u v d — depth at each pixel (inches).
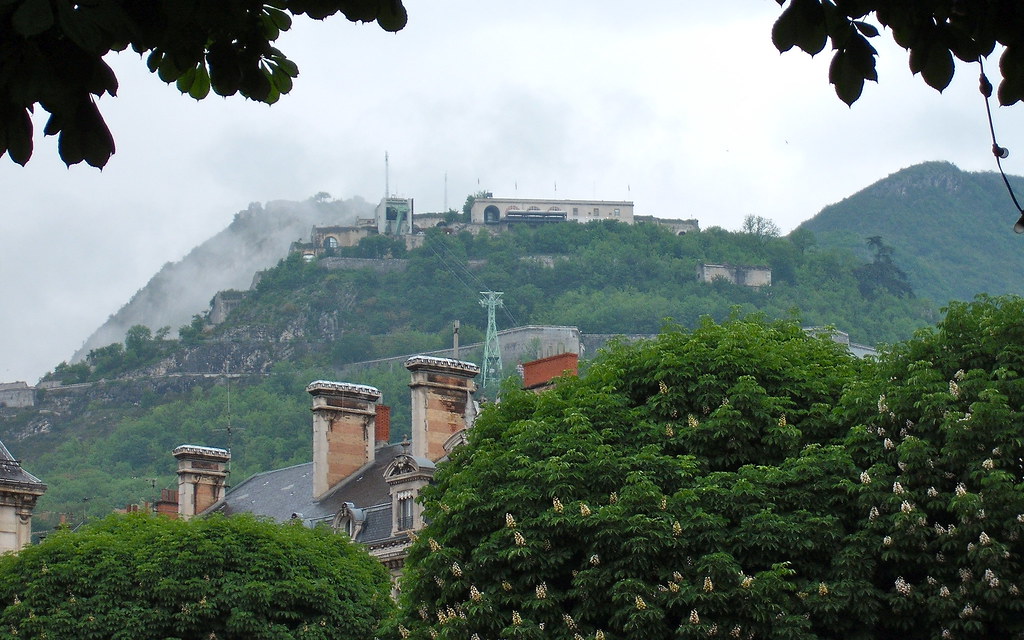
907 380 2436.0
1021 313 2470.5
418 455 4478.3
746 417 2544.3
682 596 2269.9
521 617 2368.4
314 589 3508.9
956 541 2223.2
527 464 2544.3
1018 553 2190.0
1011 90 861.2
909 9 840.9
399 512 4279.0
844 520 2374.5
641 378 2721.5
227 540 3545.8
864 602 2247.8
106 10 733.9
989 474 2210.9
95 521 3794.3
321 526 3823.8
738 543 2342.5
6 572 3553.2
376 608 3636.8
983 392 2295.8
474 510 2522.1
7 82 733.3
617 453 2529.5
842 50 842.8
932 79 856.9
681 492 2389.3
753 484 2405.3
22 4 708.0
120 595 3484.3
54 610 3464.6
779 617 2239.2
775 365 2667.3
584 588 2346.2
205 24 821.9
